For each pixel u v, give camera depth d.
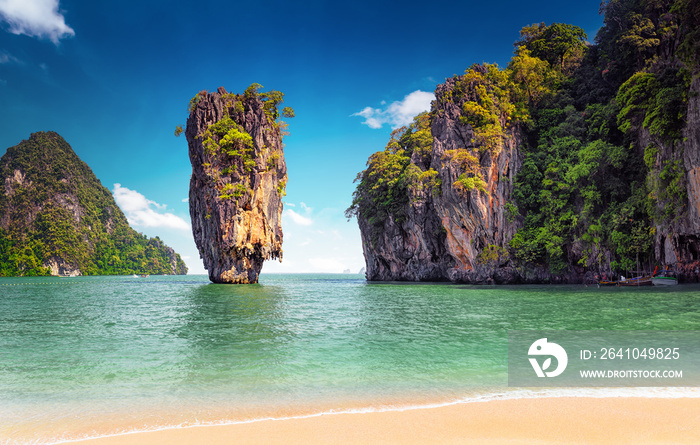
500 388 10.20
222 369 12.36
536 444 6.88
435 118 66.81
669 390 9.84
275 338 17.59
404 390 10.09
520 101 67.38
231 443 7.01
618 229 51.19
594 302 31.09
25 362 13.50
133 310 29.89
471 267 62.00
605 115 57.44
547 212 57.00
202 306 32.38
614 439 7.05
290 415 8.42
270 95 71.50
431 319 23.22
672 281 44.38
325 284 73.31
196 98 66.50
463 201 58.50
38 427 7.97
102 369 12.50
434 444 6.90
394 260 82.38
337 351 14.82
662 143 46.28
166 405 9.17
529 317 23.66
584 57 71.38
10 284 87.81
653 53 56.41
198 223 69.44
